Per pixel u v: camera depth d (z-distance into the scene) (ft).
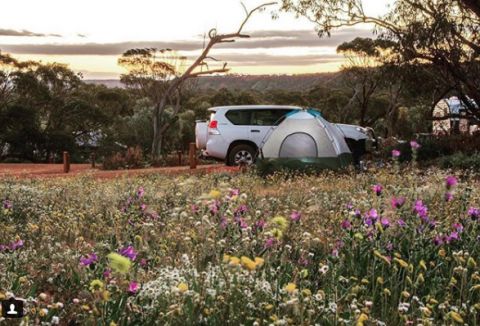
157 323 13.67
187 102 298.97
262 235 21.49
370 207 28.35
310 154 61.46
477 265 18.88
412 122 177.78
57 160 236.43
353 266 19.08
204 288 14.90
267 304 14.06
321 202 34.86
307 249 21.43
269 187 50.39
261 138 71.67
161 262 20.85
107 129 251.80
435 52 87.35
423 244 19.86
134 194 41.81
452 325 14.33
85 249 23.98
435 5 89.35
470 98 93.09
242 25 173.17
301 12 98.43
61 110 255.09
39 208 39.27
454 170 63.67
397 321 16.05
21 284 17.72
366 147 73.77
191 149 80.94
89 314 14.75
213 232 21.21
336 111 255.70
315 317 14.39
